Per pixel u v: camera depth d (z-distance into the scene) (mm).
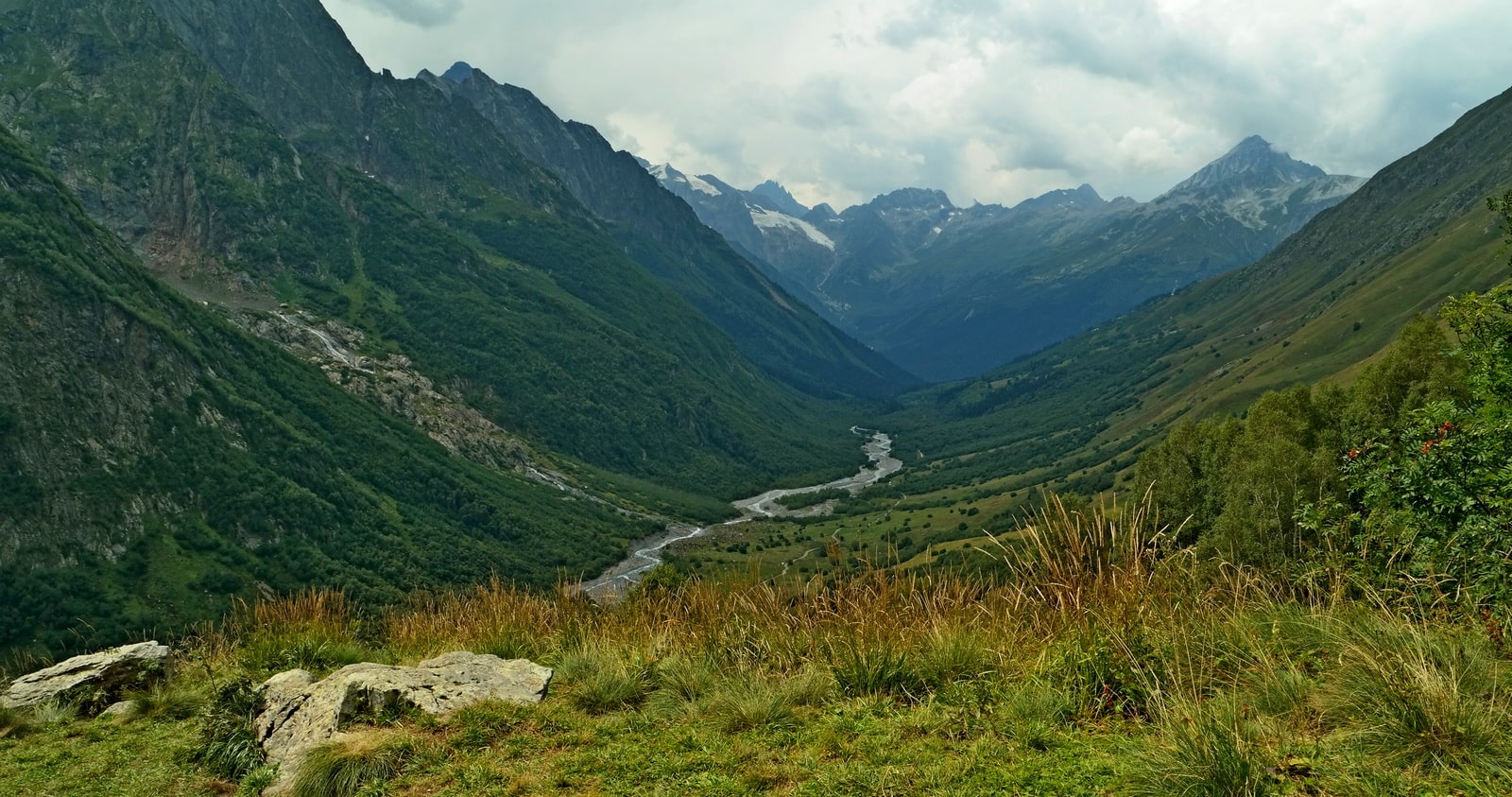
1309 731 6066
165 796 8188
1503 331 11852
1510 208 13703
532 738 8180
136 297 158125
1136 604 8102
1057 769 6074
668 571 14422
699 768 7121
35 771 9078
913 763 6578
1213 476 43938
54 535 110062
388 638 15328
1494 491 8414
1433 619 7617
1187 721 6062
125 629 101500
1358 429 38062
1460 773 5031
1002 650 8766
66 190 171750
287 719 8875
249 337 187000
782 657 9992
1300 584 9023
